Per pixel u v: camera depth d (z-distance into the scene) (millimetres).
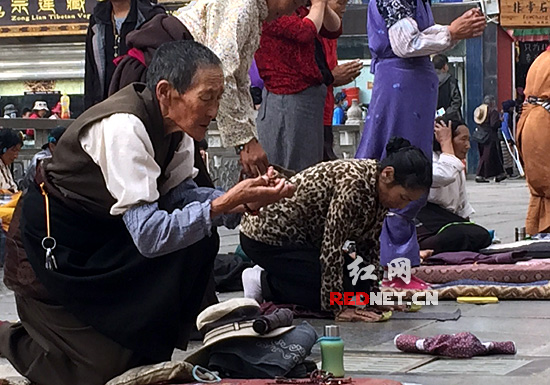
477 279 7371
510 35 29109
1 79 26500
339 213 6051
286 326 4535
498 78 29312
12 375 4828
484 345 5172
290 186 4246
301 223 6258
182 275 4332
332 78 7371
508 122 26500
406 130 7359
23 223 4383
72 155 4266
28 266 4430
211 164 15188
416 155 6031
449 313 6406
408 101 7336
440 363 5000
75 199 4305
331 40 7926
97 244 4355
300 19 6984
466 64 29266
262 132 7184
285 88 7070
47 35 26266
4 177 10305
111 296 4277
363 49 28000
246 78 5793
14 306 7113
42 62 26234
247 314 4504
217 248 4492
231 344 4422
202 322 4461
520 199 18484
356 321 6176
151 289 4266
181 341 4535
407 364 4941
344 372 4695
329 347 4555
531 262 7617
